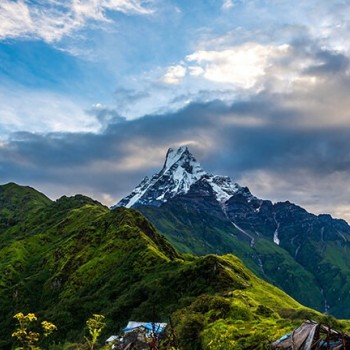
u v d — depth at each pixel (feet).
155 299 431.84
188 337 234.58
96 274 591.78
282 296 467.52
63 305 510.58
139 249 604.49
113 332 409.28
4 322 572.92
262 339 187.42
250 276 508.53
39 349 96.43
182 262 520.42
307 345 106.52
